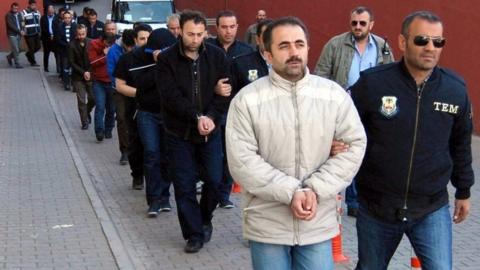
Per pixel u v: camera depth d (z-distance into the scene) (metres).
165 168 8.46
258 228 4.27
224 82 6.91
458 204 4.92
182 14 6.83
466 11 13.78
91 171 11.12
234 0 25.91
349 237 7.57
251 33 13.38
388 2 16.17
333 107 4.24
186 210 7.02
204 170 7.09
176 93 6.74
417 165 4.59
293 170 4.22
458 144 4.77
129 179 10.59
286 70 4.15
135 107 9.36
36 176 10.70
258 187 4.16
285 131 4.18
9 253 7.12
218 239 7.55
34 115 16.55
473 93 13.73
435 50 4.46
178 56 6.81
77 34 14.87
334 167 4.21
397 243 4.85
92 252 7.18
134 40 10.15
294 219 4.22
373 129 4.66
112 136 14.30
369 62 8.28
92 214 8.62
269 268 4.29
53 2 37.66
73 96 19.64
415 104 4.56
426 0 14.86
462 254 7.09
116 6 23.89
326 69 8.38
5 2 28.72
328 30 19.62
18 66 24.97
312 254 4.26
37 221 8.30
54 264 6.79
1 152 12.48
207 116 6.85
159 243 7.47
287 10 21.66
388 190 4.66
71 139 13.80
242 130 4.21
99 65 13.57
